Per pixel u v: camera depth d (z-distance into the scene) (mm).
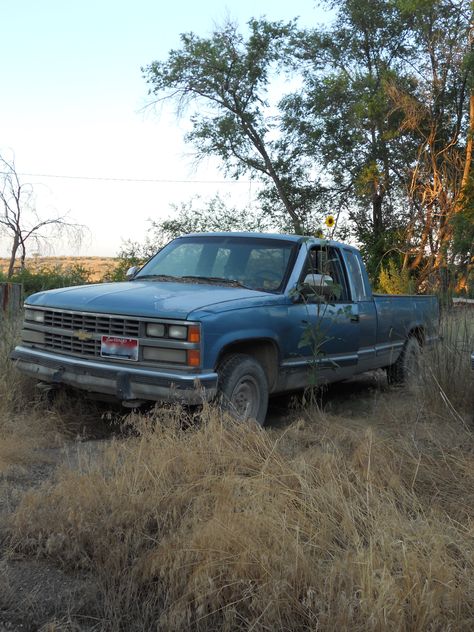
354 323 6785
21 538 3375
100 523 3330
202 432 4336
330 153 29578
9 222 22375
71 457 4707
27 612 2865
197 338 4977
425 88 27391
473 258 7754
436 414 5977
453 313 7129
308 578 2822
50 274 15844
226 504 3291
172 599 2846
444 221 25562
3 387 5766
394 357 7672
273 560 2859
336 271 6812
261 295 5766
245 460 4016
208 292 5648
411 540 3055
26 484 4180
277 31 29547
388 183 29328
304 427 5352
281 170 31250
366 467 4055
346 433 5195
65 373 5426
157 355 5066
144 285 5953
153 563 2975
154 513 3402
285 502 3383
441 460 4539
